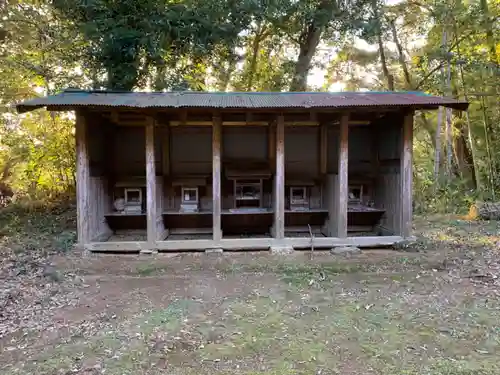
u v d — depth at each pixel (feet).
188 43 28.66
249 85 39.04
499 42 30.55
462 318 10.82
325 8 32.12
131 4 26.32
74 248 18.47
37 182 30.48
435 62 35.58
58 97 17.61
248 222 21.94
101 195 20.95
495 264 15.89
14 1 25.71
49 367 8.34
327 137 23.77
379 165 22.99
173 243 18.85
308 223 23.71
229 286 13.93
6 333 10.04
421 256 17.57
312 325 10.47
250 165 23.52
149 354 8.91
